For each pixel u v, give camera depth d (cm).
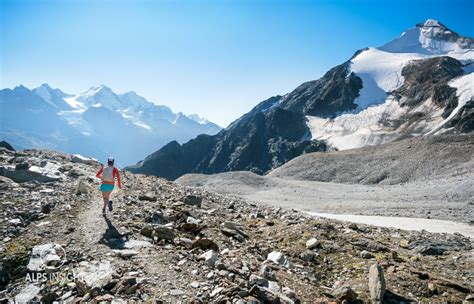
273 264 1187
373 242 1512
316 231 1617
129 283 873
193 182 9575
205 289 890
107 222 1364
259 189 8488
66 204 1599
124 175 2902
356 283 1101
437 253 1580
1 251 1095
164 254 1105
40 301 845
